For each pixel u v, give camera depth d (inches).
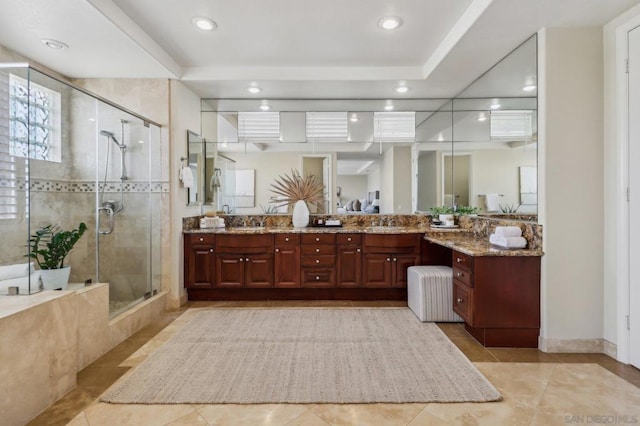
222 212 173.8
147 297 133.2
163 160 142.4
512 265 102.4
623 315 92.8
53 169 127.6
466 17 100.0
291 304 147.8
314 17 102.2
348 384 80.3
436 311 124.3
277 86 150.8
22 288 87.0
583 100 99.4
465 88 152.5
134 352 100.4
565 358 96.2
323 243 151.4
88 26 98.5
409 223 173.6
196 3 94.9
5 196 108.7
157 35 114.4
